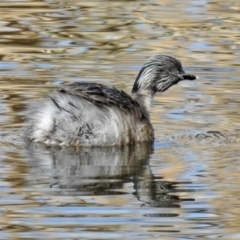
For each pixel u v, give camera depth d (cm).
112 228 1205
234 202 1296
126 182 1373
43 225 1211
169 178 1391
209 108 1766
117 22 2431
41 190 1331
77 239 1170
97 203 1286
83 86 1551
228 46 2227
